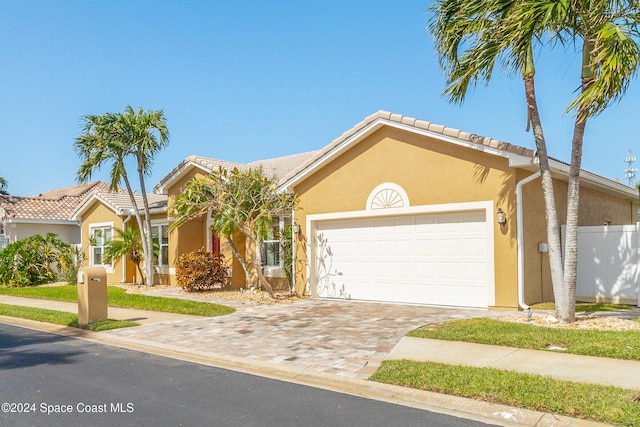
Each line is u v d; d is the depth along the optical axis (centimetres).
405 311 1221
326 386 696
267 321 1153
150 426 544
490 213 1199
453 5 1029
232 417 570
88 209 2491
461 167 1248
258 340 959
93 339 1062
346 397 645
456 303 1265
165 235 2161
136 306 1448
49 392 672
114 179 1933
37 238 2383
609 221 1741
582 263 1319
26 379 739
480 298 1227
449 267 1282
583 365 696
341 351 852
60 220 2683
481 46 962
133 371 782
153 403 621
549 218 1007
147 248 2002
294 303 1433
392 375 688
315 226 1550
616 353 732
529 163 1118
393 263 1383
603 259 1288
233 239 1823
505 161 1181
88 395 657
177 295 1688
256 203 1483
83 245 2505
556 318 1008
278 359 817
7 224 2642
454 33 1034
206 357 862
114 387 694
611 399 554
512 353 775
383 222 1407
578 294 1322
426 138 1306
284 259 1630
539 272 1240
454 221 1279
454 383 636
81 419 567
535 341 820
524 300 1165
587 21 914
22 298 1817
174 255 2033
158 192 2034
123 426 545
